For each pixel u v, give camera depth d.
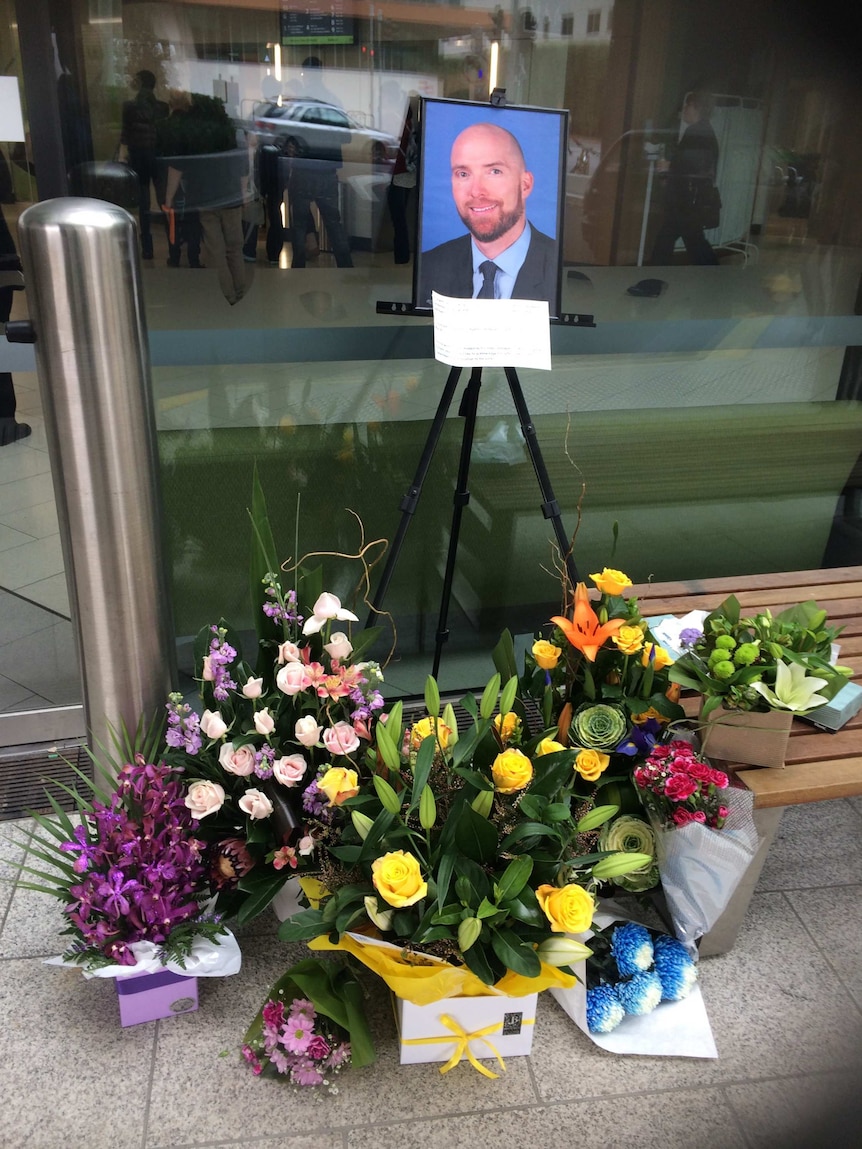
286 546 2.55
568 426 2.65
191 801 1.60
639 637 1.71
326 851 1.68
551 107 2.38
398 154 2.29
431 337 2.46
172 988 1.61
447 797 1.61
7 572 2.33
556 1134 1.46
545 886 1.49
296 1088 1.52
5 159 2.07
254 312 2.32
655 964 1.71
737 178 2.54
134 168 2.15
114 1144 1.43
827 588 2.28
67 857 1.63
